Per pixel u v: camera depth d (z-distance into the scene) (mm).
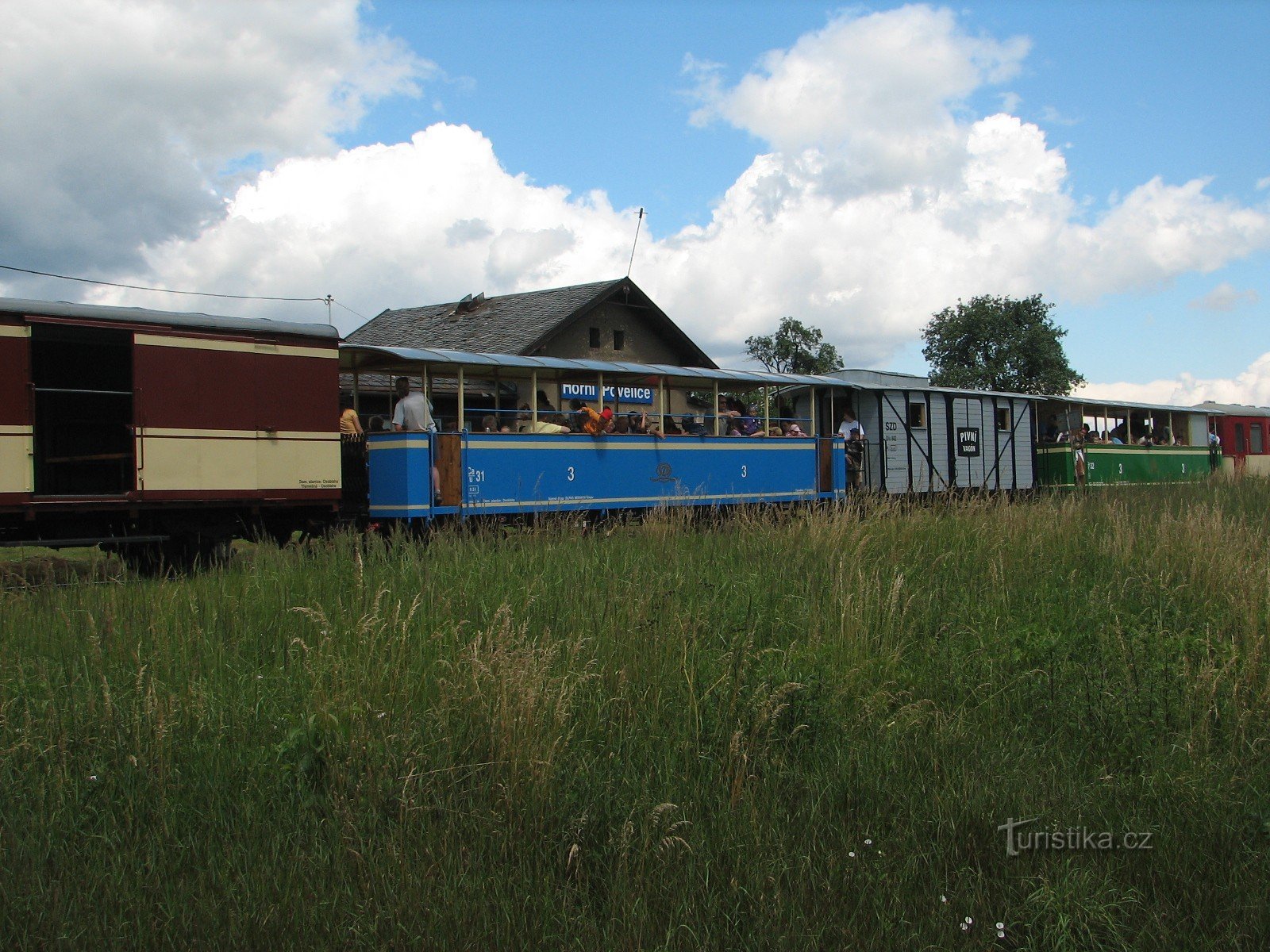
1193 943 3936
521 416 15820
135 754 4969
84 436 13867
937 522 11734
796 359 49812
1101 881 4262
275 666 6566
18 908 3824
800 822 4688
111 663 6289
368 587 8094
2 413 10719
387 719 5277
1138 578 9117
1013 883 4250
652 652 6383
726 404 20438
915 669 6871
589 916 3932
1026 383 55594
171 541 12344
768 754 5305
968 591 8867
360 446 14094
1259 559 9430
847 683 6289
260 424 12523
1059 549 10531
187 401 11969
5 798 4621
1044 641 7281
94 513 11430
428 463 13758
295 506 12945
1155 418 32625
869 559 9812
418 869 4113
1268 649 6832
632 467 16562
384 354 13945
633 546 10625
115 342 12094
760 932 3809
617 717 5660
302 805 4641
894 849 4480
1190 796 4949
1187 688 6121
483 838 4359
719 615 7609
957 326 56188
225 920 3795
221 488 12188
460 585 8250
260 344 12562
